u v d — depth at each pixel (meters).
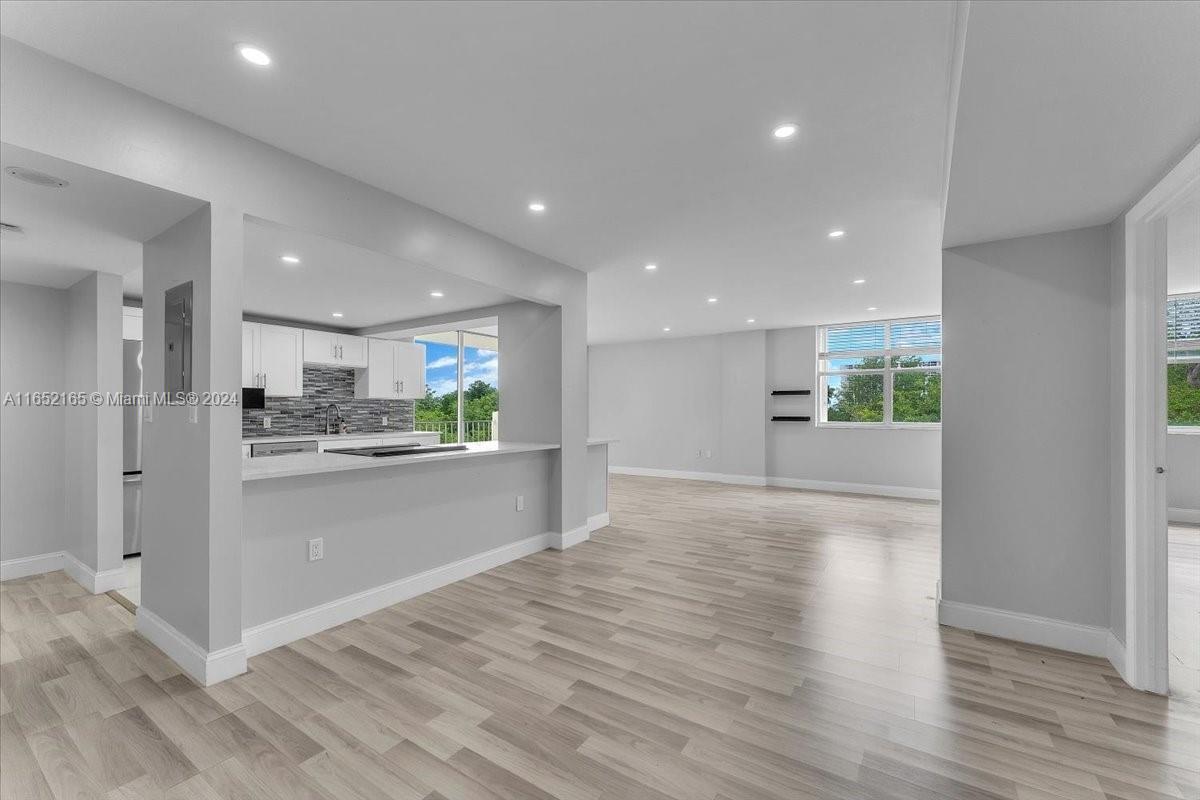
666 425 9.16
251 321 5.93
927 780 1.69
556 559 4.16
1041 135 1.71
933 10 1.59
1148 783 1.68
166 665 2.42
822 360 7.88
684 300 5.89
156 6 1.57
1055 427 2.66
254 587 2.58
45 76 1.79
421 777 1.71
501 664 2.45
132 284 4.30
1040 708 2.10
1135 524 2.28
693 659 2.50
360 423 7.04
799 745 1.87
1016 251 2.75
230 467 2.32
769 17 1.63
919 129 2.30
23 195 2.13
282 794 1.64
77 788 1.66
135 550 4.24
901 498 7.01
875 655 2.54
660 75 1.93
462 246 3.42
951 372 2.90
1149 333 2.26
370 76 1.94
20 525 3.65
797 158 2.57
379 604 3.13
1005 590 2.76
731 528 5.23
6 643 2.64
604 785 1.67
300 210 2.53
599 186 2.88
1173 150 1.82
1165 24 1.17
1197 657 2.57
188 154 2.15
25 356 3.67
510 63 1.86
